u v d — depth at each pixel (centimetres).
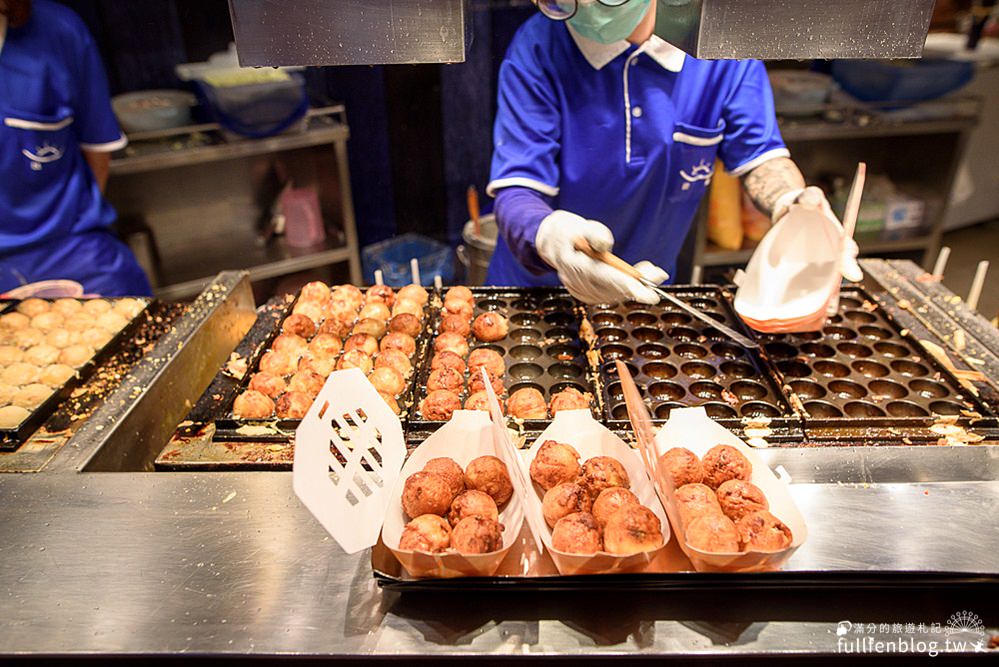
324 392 108
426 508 115
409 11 104
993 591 109
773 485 119
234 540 120
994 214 489
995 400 158
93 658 102
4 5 236
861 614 106
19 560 117
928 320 191
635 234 234
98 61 278
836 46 106
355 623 105
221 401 163
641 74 201
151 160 324
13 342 196
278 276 405
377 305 200
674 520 103
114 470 150
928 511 120
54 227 280
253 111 339
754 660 104
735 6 101
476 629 104
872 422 149
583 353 184
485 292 211
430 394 158
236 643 102
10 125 254
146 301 213
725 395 164
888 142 407
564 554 102
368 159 398
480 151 397
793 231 177
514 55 206
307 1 103
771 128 210
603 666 102
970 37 412
